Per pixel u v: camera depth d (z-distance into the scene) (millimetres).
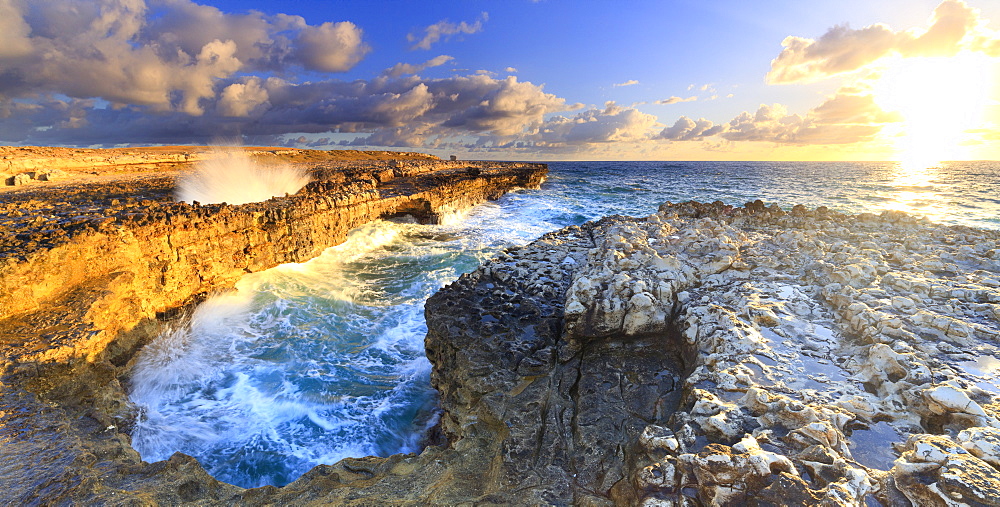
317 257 17969
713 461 3672
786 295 7238
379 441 7254
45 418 5570
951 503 3031
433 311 8070
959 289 6988
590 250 9828
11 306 7941
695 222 12961
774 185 59719
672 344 6738
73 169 34156
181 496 4590
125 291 10078
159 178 29656
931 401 4250
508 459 4906
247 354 10109
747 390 4715
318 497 4652
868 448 3977
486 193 39781
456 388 6648
